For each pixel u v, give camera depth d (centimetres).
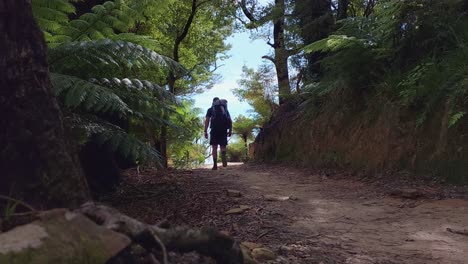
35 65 249
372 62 882
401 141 763
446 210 512
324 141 984
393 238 411
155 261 209
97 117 546
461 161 650
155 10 608
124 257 197
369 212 523
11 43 241
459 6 804
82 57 498
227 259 232
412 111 771
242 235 416
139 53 507
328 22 1209
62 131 258
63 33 567
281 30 1496
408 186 663
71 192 244
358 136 871
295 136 1132
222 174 931
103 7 563
